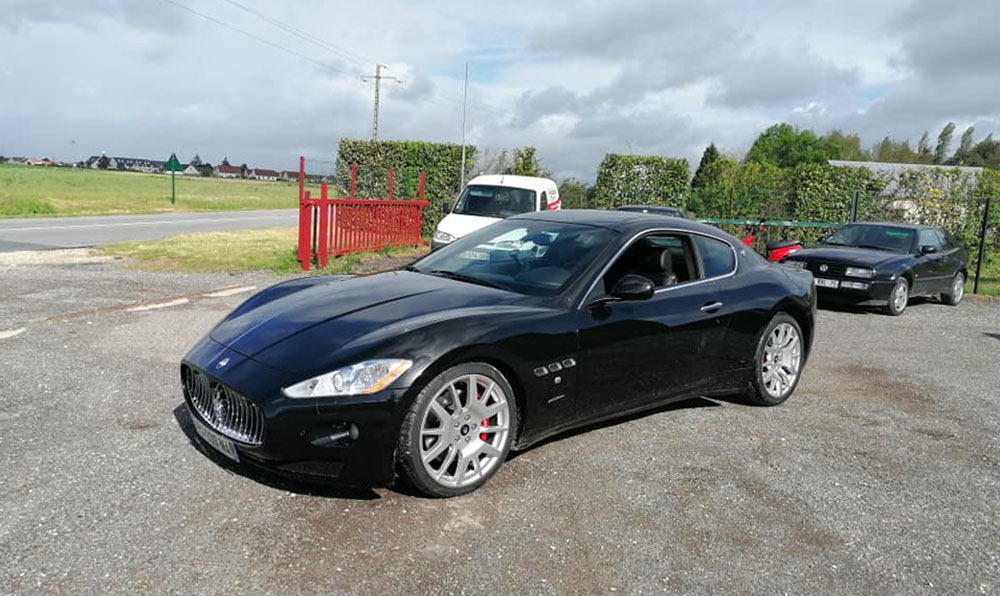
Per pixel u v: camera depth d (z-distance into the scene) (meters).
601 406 4.16
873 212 18.50
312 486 3.44
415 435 3.26
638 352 4.25
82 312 7.22
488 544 3.00
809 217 19.11
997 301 12.95
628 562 2.93
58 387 4.77
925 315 10.78
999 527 3.47
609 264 4.25
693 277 4.79
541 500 3.46
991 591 2.88
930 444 4.65
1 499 3.15
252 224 23.30
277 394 3.17
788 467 4.09
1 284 8.84
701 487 3.73
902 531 3.37
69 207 27.11
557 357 3.80
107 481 3.37
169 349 5.91
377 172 20.36
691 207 20.47
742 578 2.87
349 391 3.15
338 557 2.82
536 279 4.21
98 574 2.61
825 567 3.00
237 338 3.67
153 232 17.98
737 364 4.97
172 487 3.34
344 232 12.87
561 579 2.77
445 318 3.52
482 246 4.80
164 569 2.67
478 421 3.53
